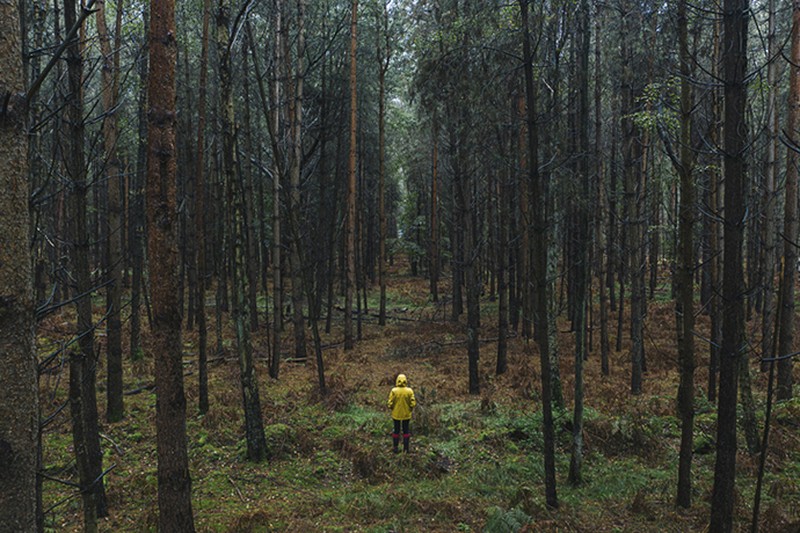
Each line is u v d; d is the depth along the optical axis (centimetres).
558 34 996
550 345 1168
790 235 1107
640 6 1195
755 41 1387
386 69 2297
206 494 806
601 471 938
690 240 739
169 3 429
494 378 1555
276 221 1588
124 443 977
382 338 2281
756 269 1506
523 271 2009
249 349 952
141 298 2055
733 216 561
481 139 1323
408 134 3347
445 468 952
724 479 588
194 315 2267
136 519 714
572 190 959
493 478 899
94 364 600
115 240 1029
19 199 172
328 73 2330
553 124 1019
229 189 956
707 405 1210
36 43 641
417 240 4416
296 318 1861
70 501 750
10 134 169
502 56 1073
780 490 797
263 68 1947
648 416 1150
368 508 761
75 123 523
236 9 1444
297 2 1750
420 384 1497
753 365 1498
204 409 1162
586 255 874
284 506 777
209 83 2028
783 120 1535
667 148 750
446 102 1349
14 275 169
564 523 709
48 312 287
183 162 2191
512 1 1034
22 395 170
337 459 977
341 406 1246
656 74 1356
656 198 1853
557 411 1126
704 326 2041
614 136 1712
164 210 442
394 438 999
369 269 3916
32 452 173
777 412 1084
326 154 2433
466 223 1444
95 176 537
